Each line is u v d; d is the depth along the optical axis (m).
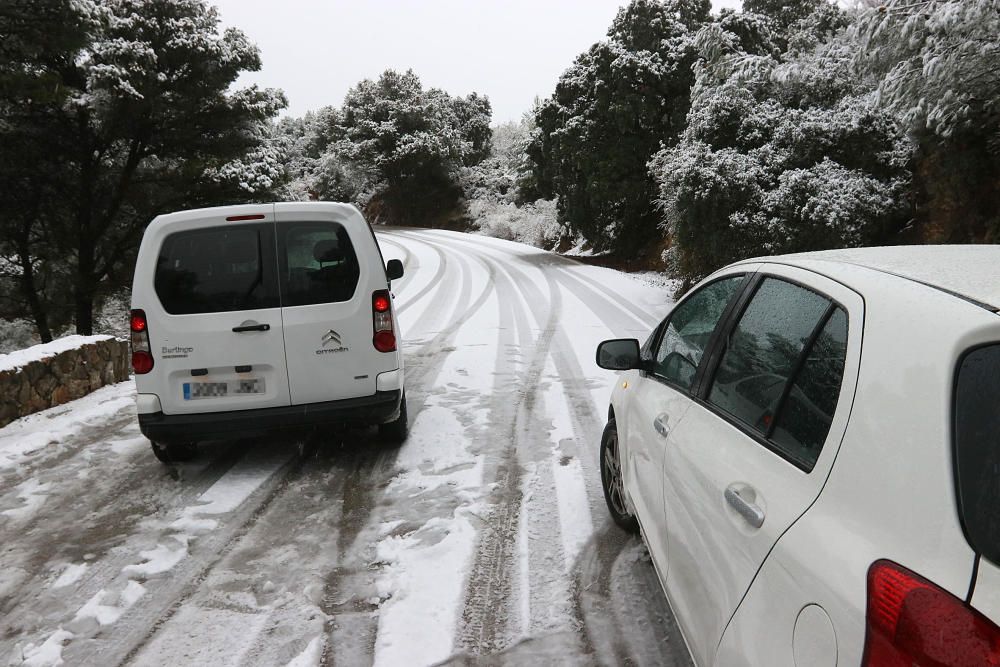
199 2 19.73
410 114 57.41
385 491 4.63
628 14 24.62
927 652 1.11
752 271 2.52
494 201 53.06
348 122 62.84
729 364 2.40
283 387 4.76
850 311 1.73
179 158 20.12
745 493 1.83
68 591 3.47
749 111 13.35
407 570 3.55
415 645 2.91
